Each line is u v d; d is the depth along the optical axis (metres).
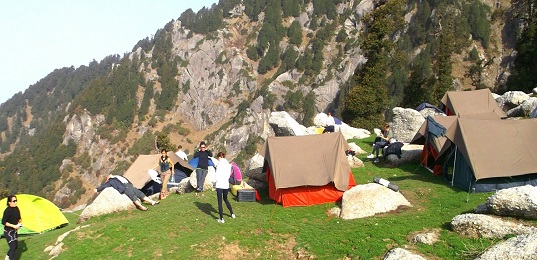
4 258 15.96
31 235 19.98
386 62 64.50
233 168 22.16
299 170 19.66
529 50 61.16
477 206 16.14
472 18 168.75
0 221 19.75
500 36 165.75
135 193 21.66
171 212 19.39
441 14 172.62
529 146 19.36
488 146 19.25
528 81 57.47
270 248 15.23
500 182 18.86
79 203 181.62
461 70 151.62
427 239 13.70
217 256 14.79
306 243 15.01
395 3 60.50
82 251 15.83
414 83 66.31
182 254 14.91
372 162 26.94
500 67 154.62
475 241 13.19
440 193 19.28
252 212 18.86
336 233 15.49
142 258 14.82
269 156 20.14
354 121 59.88
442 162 22.30
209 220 17.88
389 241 14.13
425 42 169.75
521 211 13.43
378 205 17.28
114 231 17.14
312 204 19.44
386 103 60.81
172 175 27.28
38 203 21.12
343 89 183.75
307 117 185.88
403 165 25.39
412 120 30.72
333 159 20.08
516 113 32.81
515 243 11.02
